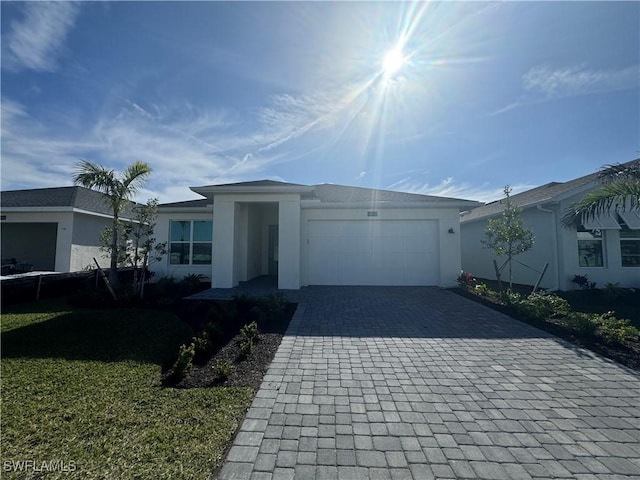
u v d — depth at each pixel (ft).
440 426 11.09
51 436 10.30
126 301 30.66
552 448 9.88
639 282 41.45
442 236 43.91
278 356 17.81
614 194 26.96
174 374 14.89
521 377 15.19
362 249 44.70
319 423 11.22
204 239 50.29
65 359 17.46
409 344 19.85
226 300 31.71
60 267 53.16
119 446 9.78
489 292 35.65
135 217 34.14
